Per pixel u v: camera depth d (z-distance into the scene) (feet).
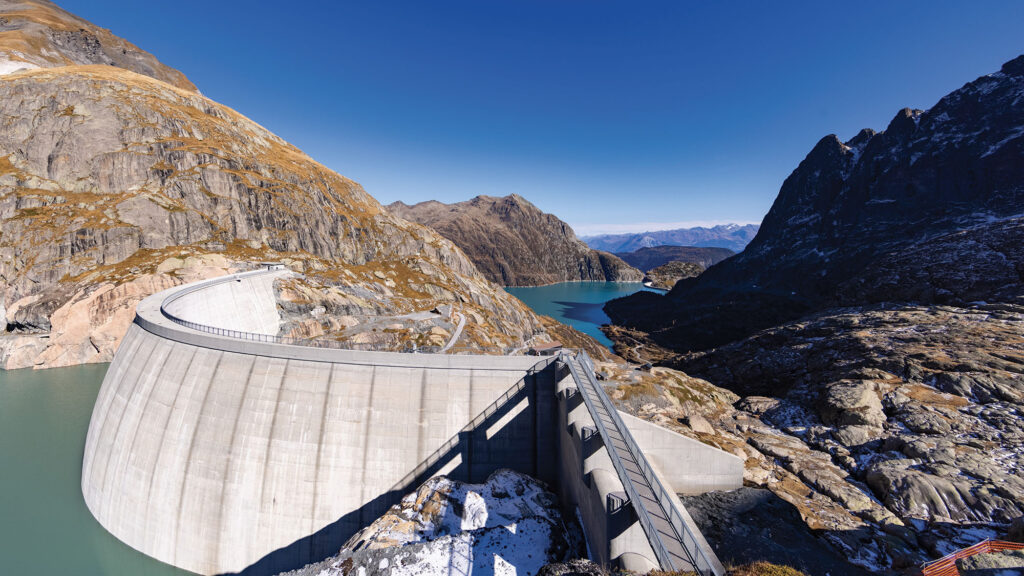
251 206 430.20
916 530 116.37
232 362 145.89
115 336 320.50
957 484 127.65
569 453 129.70
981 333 245.24
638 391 196.44
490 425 144.56
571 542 114.32
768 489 134.41
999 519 116.37
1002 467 135.03
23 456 195.72
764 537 113.39
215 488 137.18
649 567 89.45
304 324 325.83
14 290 324.60
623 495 96.63
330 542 135.33
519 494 129.08
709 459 133.49
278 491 136.87
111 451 153.28
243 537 135.64
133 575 133.90
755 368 307.17
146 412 148.97
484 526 117.60
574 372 130.52
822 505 128.16
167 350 157.48
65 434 217.36
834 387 203.72
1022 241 342.85
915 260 403.54
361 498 137.49
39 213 360.28
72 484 173.99
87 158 398.21
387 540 114.52
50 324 314.35
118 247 353.31
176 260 351.05
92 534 146.30
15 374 294.87
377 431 140.56
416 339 309.83
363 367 144.05
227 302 273.75
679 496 130.72
